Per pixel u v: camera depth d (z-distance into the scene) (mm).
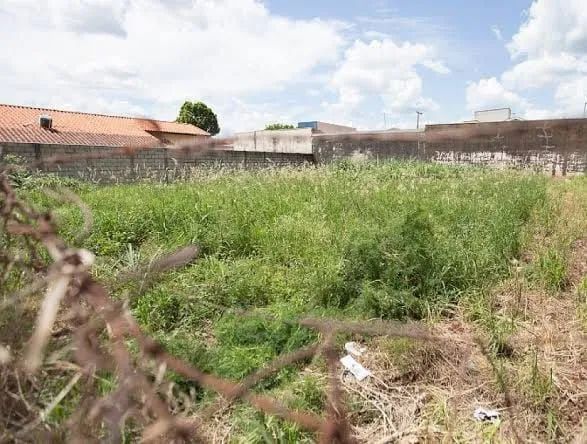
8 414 974
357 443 1919
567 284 3807
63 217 4512
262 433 1829
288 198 6703
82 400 881
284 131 21297
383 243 3619
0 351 888
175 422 719
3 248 1084
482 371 2492
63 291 659
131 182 11320
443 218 5406
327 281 3455
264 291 3561
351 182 8656
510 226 4812
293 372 2400
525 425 2076
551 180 11172
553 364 2514
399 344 2588
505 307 3270
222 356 2498
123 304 776
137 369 724
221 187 8000
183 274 3590
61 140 18500
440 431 2018
